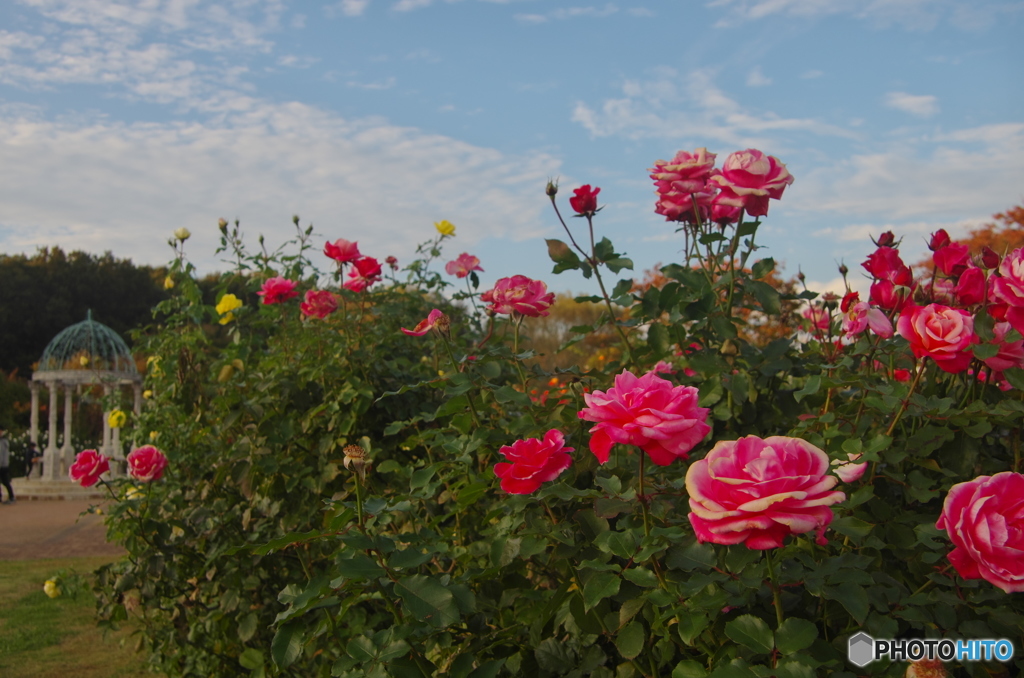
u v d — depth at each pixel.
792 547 1.51
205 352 4.31
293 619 1.79
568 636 1.83
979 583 1.60
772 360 2.12
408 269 4.80
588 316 15.55
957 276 2.05
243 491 3.03
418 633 1.62
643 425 1.32
